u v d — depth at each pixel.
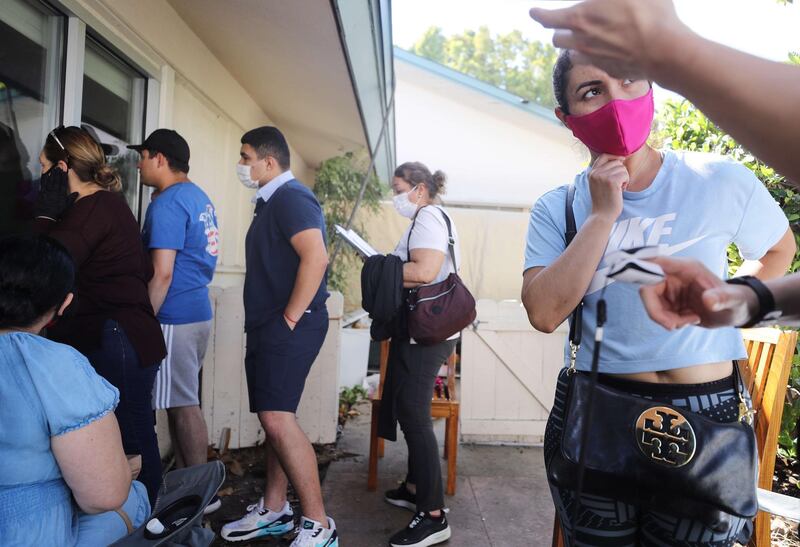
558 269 1.31
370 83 4.72
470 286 9.59
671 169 1.34
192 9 3.50
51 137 2.26
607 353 1.33
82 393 1.43
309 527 2.50
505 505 3.33
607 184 1.26
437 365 2.86
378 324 2.88
